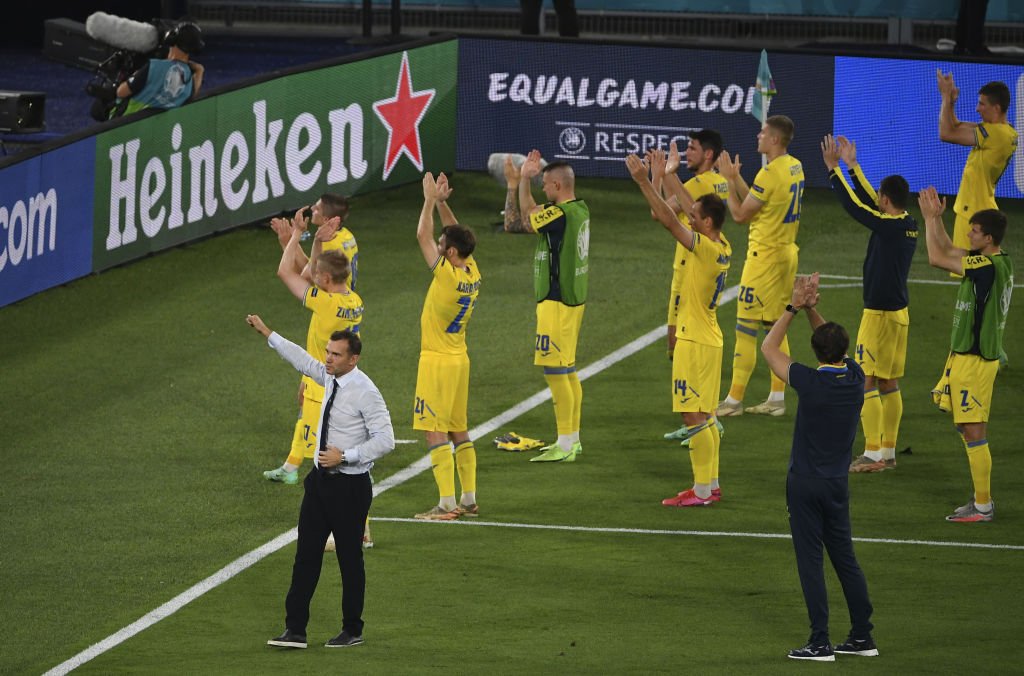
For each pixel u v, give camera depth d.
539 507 46.34
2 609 39.06
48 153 63.62
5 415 53.69
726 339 62.44
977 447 44.97
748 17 111.94
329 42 115.25
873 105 78.38
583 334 62.78
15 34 116.50
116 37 71.88
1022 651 35.91
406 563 41.88
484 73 80.88
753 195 53.12
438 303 44.09
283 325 63.00
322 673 34.72
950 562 42.03
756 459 50.72
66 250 65.44
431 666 35.09
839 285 68.44
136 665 35.47
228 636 37.22
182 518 45.22
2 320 62.09
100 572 41.41
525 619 38.06
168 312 64.12
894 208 48.56
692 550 42.91
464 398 45.19
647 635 37.03
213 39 115.81
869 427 49.53
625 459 50.56
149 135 68.19
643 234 75.06
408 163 80.12
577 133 80.94
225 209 72.25
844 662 35.31
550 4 112.50
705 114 79.69
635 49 79.62
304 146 75.00
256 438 51.91
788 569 41.53
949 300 67.19
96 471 48.97
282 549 42.97
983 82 77.12
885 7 110.31
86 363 58.59
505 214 75.44
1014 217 77.19
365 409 36.25
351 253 48.91
